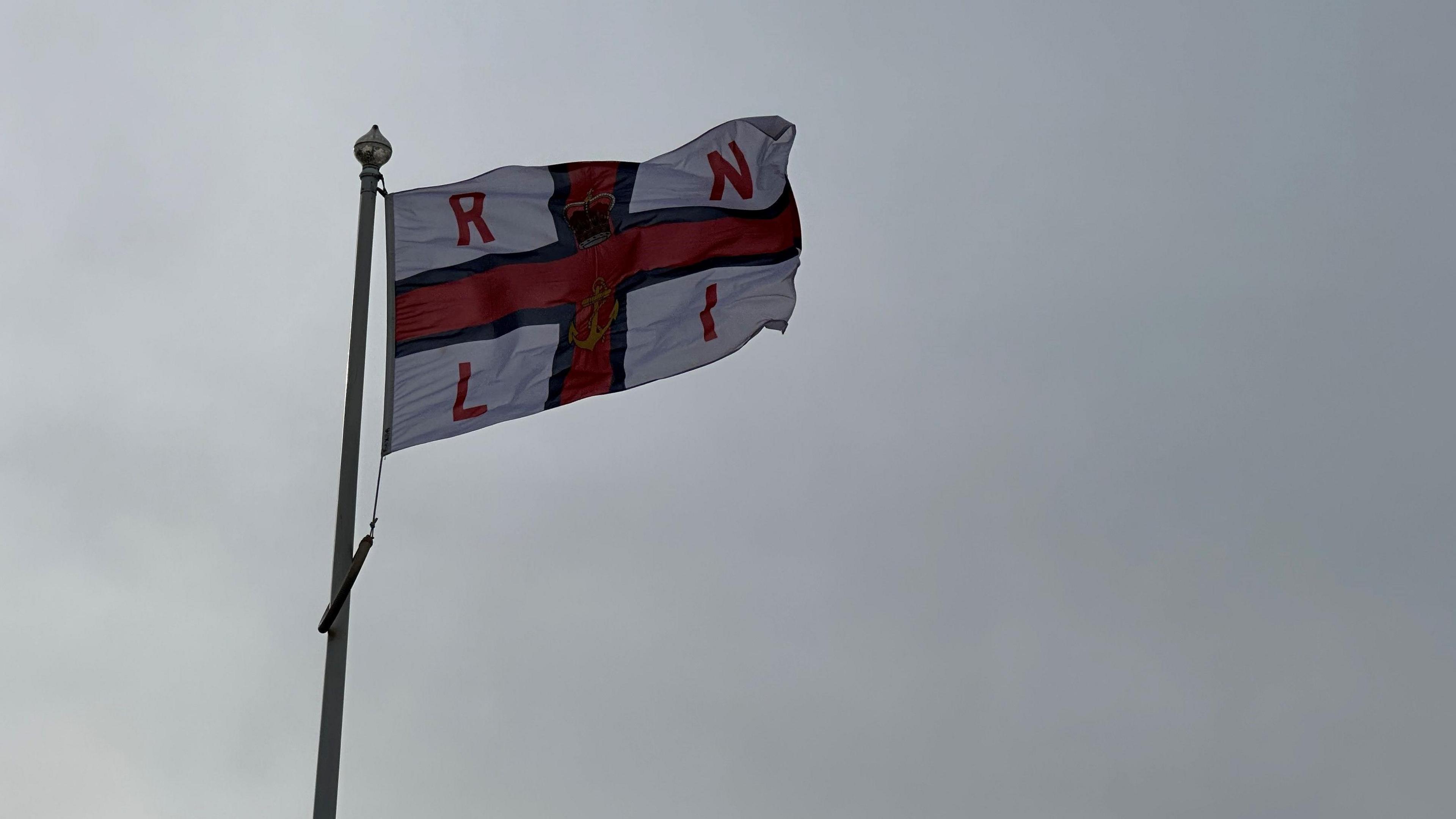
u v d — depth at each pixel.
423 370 16.22
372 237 16.11
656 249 17.56
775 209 18.08
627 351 17.14
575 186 17.45
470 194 17.03
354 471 14.62
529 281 16.94
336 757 13.26
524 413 16.47
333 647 13.66
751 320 17.70
